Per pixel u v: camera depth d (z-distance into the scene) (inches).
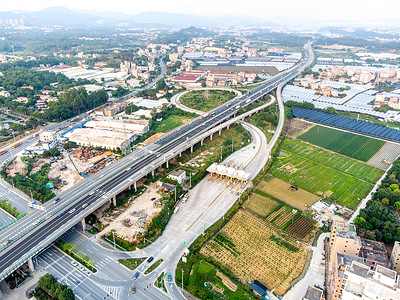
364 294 5885.8
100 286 7657.5
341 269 6973.4
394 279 5964.6
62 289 7229.3
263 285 7696.9
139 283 7751.0
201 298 7317.9
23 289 7559.1
